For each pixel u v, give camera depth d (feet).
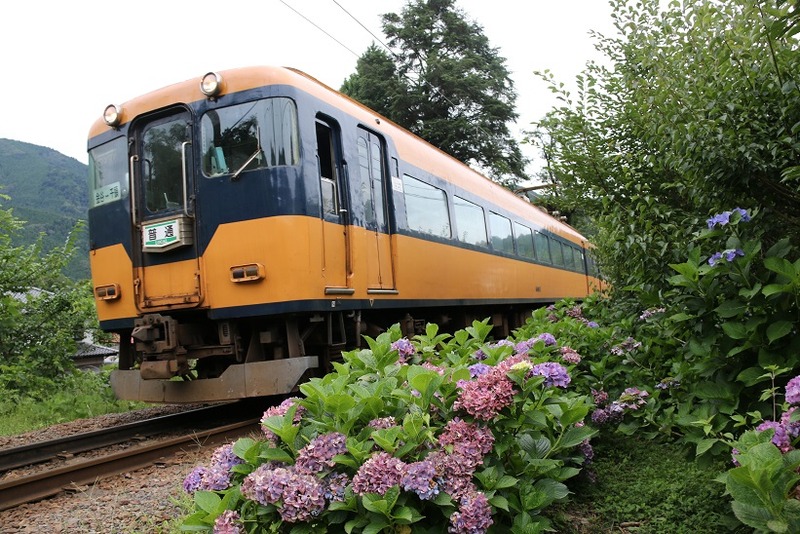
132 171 21.59
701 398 10.72
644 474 11.40
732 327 9.51
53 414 27.32
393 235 24.49
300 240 18.88
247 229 19.21
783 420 7.71
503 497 7.88
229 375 19.69
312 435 8.32
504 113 102.12
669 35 13.94
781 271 8.96
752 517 6.34
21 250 36.45
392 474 7.28
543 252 48.62
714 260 9.62
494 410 8.15
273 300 18.76
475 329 12.71
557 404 9.41
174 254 20.45
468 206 33.45
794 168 9.35
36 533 11.52
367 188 23.17
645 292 13.03
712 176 11.42
